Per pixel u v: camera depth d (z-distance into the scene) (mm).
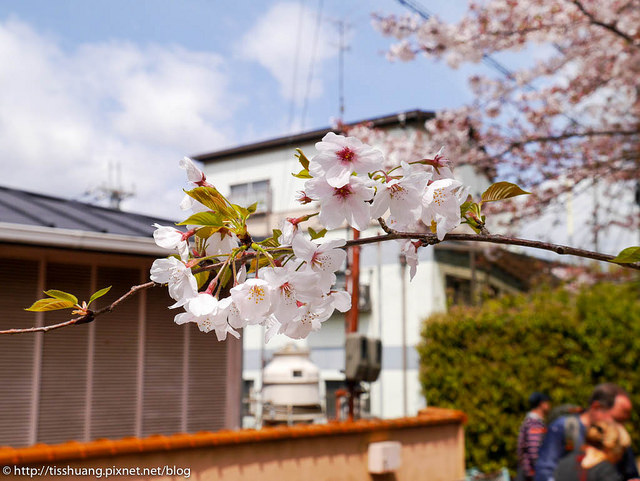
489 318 10414
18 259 6184
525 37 8891
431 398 10750
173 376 7098
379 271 16828
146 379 6891
